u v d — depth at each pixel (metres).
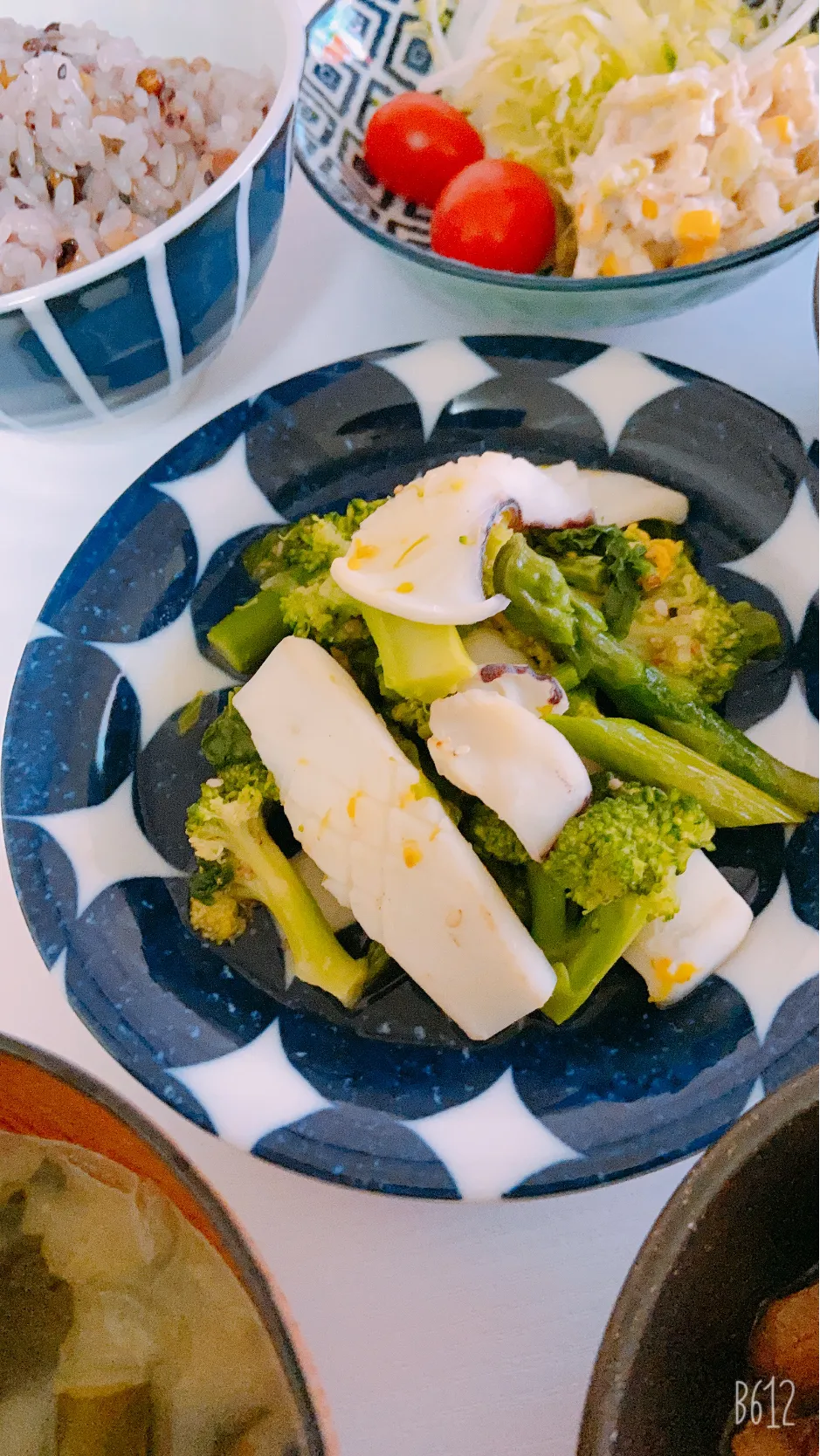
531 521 0.26
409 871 0.24
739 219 0.28
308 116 0.30
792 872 0.24
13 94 0.27
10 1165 0.20
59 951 0.23
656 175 0.28
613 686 0.25
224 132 0.28
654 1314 0.17
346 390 0.28
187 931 0.25
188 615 0.27
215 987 0.24
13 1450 0.19
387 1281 0.22
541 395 0.27
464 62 0.32
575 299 0.27
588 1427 0.17
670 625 0.26
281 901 0.24
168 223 0.24
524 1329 0.21
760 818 0.24
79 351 0.25
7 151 0.27
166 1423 0.19
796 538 0.26
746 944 0.24
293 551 0.27
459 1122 0.22
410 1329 0.22
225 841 0.25
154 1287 0.19
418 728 0.25
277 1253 0.22
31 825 0.24
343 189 0.30
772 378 0.29
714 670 0.25
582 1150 0.22
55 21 0.31
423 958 0.23
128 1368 0.19
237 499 0.27
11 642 0.28
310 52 0.30
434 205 0.31
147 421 0.29
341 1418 0.21
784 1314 0.18
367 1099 0.22
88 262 0.26
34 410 0.27
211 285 0.26
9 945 0.25
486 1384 0.21
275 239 0.28
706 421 0.27
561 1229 0.22
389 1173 0.21
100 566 0.26
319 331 0.30
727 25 0.31
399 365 0.28
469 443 0.28
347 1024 0.24
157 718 0.26
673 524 0.27
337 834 0.24
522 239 0.29
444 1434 0.21
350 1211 0.22
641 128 0.29
